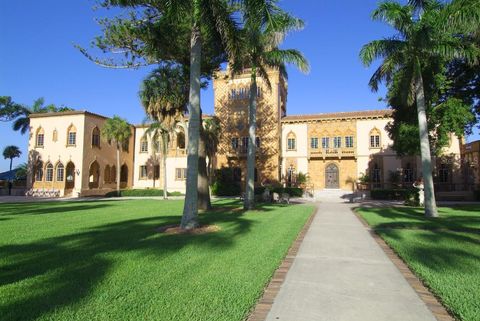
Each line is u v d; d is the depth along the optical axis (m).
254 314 4.53
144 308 4.57
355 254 8.11
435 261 7.12
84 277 5.93
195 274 6.16
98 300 4.84
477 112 25.44
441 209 21.16
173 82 25.25
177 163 49.75
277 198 29.56
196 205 11.84
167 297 4.98
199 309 4.56
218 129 41.31
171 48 15.93
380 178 41.06
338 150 42.41
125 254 7.72
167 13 12.60
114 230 11.60
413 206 23.89
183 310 4.52
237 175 44.12
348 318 4.40
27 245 8.88
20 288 5.33
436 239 9.83
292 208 21.20
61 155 45.19
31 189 45.97
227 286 5.50
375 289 5.52
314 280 6.01
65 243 9.16
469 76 24.19
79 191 43.22
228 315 4.38
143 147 52.12
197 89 12.32
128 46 14.92
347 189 42.16
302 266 6.98
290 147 44.47
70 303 4.72
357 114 42.72
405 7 17.56
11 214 17.56
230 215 16.55
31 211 19.50
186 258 7.36
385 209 21.06
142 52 15.33
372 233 11.35
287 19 18.17
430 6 17.39
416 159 39.69
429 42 17.17
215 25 13.26
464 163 37.91
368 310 4.66
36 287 5.38
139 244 8.95
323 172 43.41
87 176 44.91
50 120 46.28
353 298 5.11
